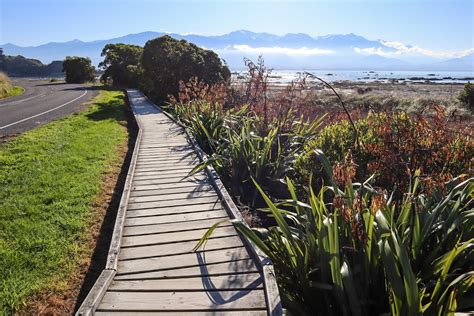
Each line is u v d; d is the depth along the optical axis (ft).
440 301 7.66
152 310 9.21
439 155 12.00
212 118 30.94
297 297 9.91
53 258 13.21
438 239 9.91
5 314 10.36
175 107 48.73
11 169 24.25
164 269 11.09
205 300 9.52
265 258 10.82
